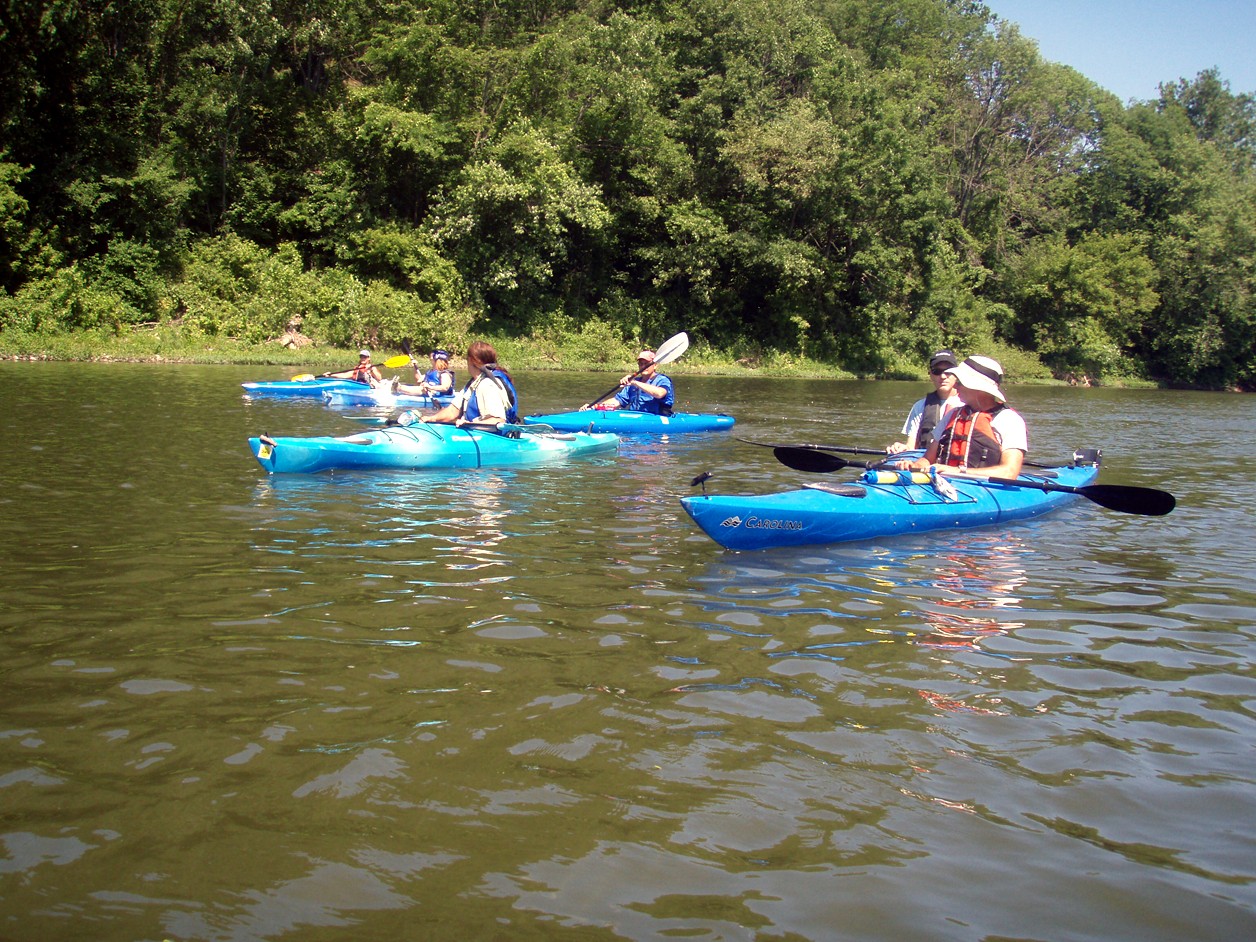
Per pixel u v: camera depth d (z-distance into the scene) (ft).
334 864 7.59
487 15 91.56
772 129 94.84
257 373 59.36
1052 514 23.34
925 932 6.99
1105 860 7.98
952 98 127.65
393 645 12.39
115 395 42.32
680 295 105.09
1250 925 7.18
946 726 10.49
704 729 10.20
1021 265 129.49
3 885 7.20
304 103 87.45
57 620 13.03
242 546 17.25
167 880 7.32
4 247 68.80
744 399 59.67
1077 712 10.99
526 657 12.12
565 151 92.32
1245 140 172.65
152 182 73.97
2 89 69.97
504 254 88.43
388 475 25.21
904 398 66.90
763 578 16.35
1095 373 131.13
